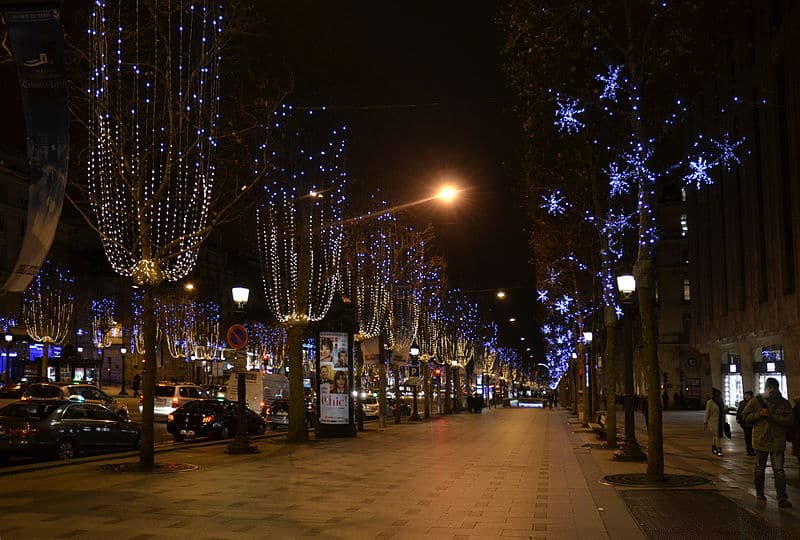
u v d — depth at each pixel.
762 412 12.98
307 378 76.62
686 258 72.31
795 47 32.94
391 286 41.25
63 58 9.69
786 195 35.53
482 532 10.88
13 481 15.80
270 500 13.66
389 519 11.88
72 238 76.38
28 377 61.78
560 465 20.11
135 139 19.19
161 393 38.78
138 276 18.39
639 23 17.28
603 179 25.30
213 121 19.86
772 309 37.31
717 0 17.20
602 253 26.09
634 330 81.31
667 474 17.34
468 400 67.12
